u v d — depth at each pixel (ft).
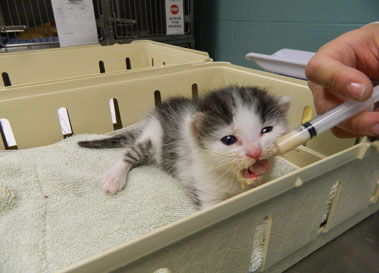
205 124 0.61
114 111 1.05
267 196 0.40
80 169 0.82
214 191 0.68
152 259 0.33
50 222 0.64
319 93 0.60
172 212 0.68
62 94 0.86
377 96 0.52
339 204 0.56
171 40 1.59
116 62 1.40
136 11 1.53
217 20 1.64
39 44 1.32
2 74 1.20
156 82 0.99
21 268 0.54
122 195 0.73
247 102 0.60
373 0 1.00
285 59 0.99
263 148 0.56
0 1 1.34
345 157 0.48
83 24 1.34
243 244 0.43
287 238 0.50
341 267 0.56
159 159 0.86
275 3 1.32
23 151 0.83
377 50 0.59
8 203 0.66
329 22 1.15
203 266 0.40
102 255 0.29
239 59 1.59
